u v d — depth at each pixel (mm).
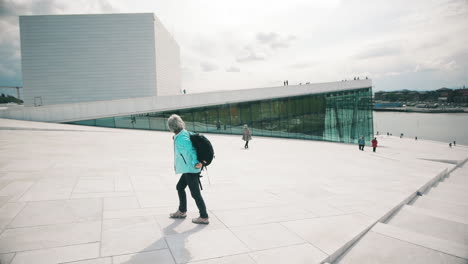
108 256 2896
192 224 3875
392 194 6820
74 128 22016
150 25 63562
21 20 62312
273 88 29109
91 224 3740
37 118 26109
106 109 27109
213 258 2938
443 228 4688
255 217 4281
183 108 28234
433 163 17141
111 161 9328
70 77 63594
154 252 3023
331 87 30266
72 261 2768
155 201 4938
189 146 3652
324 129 30500
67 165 8039
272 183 7363
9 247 3016
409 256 3307
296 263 2910
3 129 18453
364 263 3162
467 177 13234
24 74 62531
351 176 9531
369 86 31891
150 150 13086
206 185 6812
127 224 3789
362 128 31938
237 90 28703
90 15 62844
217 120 28781
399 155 21281
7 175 6469
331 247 3299
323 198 5770
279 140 26516
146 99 27672
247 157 13312
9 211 4125
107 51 63656
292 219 4246
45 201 4641
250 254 3061
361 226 4047
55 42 62969
